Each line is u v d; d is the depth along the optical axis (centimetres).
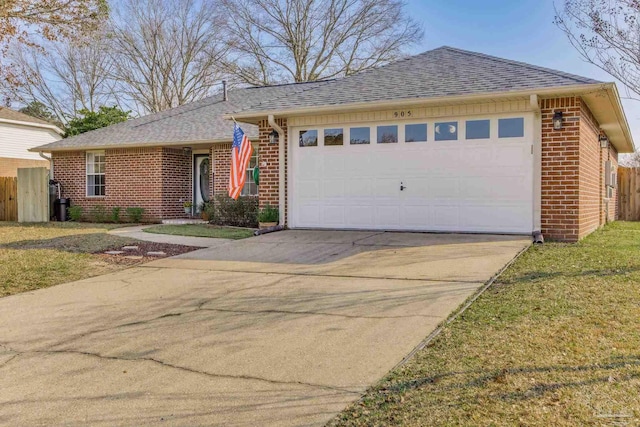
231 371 381
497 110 980
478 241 898
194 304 579
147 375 381
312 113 1109
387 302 546
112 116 2836
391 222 1081
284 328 478
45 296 642
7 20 1245
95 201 1811
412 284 620
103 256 908
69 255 906
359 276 679
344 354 404
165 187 1709
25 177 1819
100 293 648
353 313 514
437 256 780
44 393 355
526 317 466
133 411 323
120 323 517
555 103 941
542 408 292
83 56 3409
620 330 424
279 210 1182
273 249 915
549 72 984
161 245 1024
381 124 1085
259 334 464
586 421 278
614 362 356
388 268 717
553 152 946
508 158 980
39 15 1250
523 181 970
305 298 582
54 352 439
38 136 2545
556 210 949
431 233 1026
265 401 328
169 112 2025
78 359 420
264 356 409
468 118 1010
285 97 1216
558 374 338
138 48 3388
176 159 1755
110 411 324
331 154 1131
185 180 1797
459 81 1041
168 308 566
